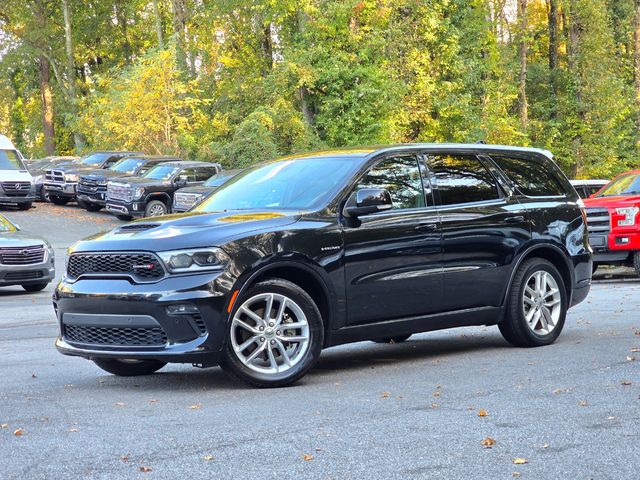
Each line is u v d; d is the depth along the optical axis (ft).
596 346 30.60
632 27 205.36
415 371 26.71
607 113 188.75
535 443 17.87
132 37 226.38
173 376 27.25
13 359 31.24
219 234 24.03
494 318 29.96
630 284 58.75
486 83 181.47
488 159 30.53
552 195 32.27
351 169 26.94
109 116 156.04
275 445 18.02
